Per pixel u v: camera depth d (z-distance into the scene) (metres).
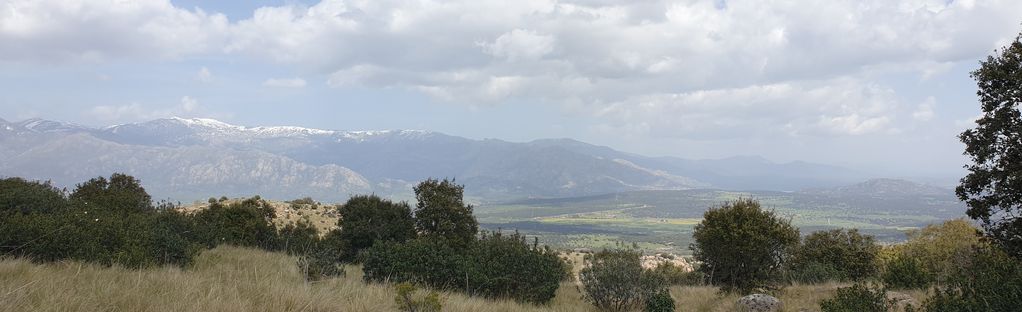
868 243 35.56
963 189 15.55
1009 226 14.61
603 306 18.88
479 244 21.67
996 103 14.70
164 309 7.52
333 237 32.69
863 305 13.34
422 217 34.00
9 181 21.20
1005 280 10.16
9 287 7.46
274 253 26.00
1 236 11.98
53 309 6.90
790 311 17.34
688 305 20.75
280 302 8.93
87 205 21.66
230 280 10.56
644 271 19.75
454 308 12.02
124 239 14.26
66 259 12.29
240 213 34.50
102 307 7.42
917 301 16.62
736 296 21.70
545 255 21.00
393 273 17.52
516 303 17.50
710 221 24.17
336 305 9.57
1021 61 14.37
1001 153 14.72
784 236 22.89
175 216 23.39
